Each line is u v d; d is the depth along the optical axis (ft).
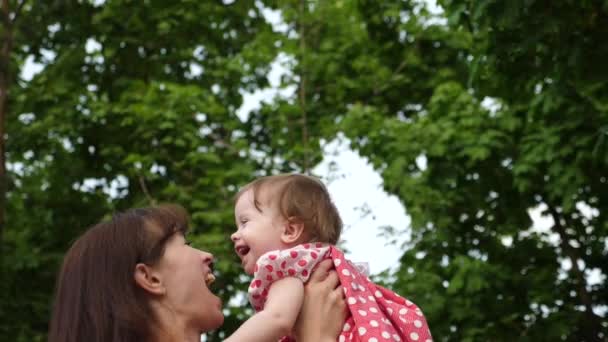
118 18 45.98
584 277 40.06
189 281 7.26
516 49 24.13
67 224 45.88
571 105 32.37
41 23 43.83
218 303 7.45
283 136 45.37
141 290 7.09
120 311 6.85
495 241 41.11
